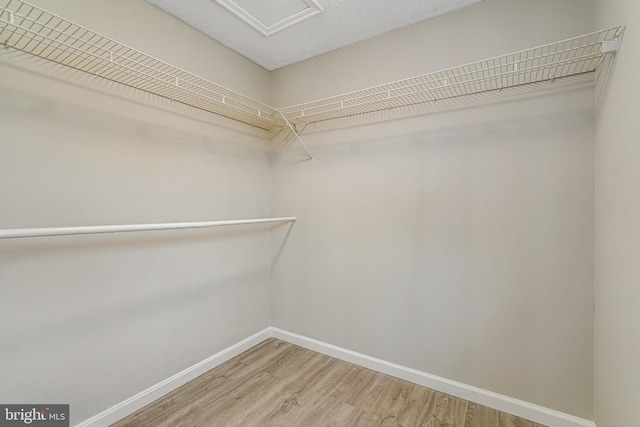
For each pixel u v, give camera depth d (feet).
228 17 5.70
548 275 4.69
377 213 6.33
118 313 4.91
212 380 6.05
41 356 4.07
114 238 4.85
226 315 6.88
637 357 2.93
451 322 5.54
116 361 4.88
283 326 7.93
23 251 3.92
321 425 4.79
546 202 4.68
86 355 4.52
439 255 5.63
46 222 4.09
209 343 6.46
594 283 4.31
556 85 4.57
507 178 4.97
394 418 4.94
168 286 5.65
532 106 4.75
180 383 5.83
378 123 6.29
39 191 4.03
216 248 6.63
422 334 5.85
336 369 6.48
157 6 5.36
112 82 4.79
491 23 5.06
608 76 3.76
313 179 7.29
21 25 3.84
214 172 6.57
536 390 4.81
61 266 4.25
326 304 7.13
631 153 3.08
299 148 7.53
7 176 3.76
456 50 5.38
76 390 4.41
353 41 6.48
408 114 5.91
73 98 4.35
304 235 7.47
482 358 5.26
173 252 5.75
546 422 4.70
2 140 3.72
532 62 4.74
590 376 4.40
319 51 6.93
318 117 6.99
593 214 4.33
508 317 5.02
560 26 4.54
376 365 6.39
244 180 7.33
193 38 6.01
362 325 6.59
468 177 5.32
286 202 7.80
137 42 5.07
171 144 5.70
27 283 3.95
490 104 5.09
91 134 4.55
